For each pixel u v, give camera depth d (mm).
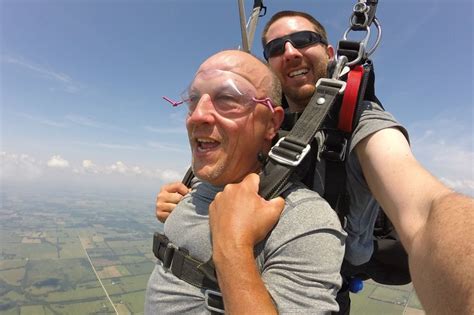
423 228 276
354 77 467
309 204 415
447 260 214
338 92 457
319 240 382
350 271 647
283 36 646
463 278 197
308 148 423
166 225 534
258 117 479
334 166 495
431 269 227
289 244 383
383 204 390
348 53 526
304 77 643
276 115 509
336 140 480
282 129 595
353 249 548
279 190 417
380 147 422
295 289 354
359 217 523
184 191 620
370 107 499
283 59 649
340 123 471
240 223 371
